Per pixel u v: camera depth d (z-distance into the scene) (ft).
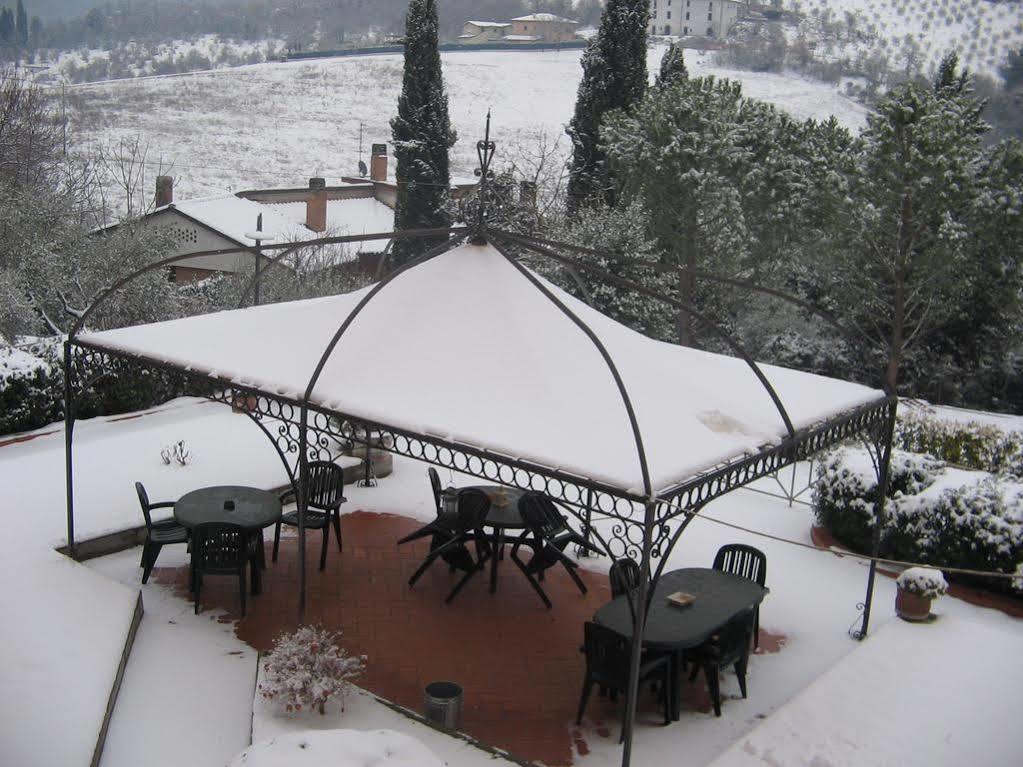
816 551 36.35
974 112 70.38
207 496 30.66
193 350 27.43
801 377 29.32
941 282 68.54
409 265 25.27
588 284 62.75
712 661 24.54
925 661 27.66
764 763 22.03
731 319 76.69
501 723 23.76
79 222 67.36
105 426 43.70
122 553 31.50
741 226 67.05
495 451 21.13
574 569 31.07
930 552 34.04
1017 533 32.50
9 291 53.57
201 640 26.45
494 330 24.73
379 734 18.24
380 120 203.92
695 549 36.01
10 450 39.63
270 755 17.19
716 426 23.39
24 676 22.31
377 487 39.73
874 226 68.64
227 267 89.61
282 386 24.64
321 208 102.68
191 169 158.81
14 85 84.64
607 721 24.18
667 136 66.33
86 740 20.20
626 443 21.15
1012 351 79.10
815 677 27.04
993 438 51.34
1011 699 25.68
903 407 67.87
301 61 259.19
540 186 98.99
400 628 28.37
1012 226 68.54
